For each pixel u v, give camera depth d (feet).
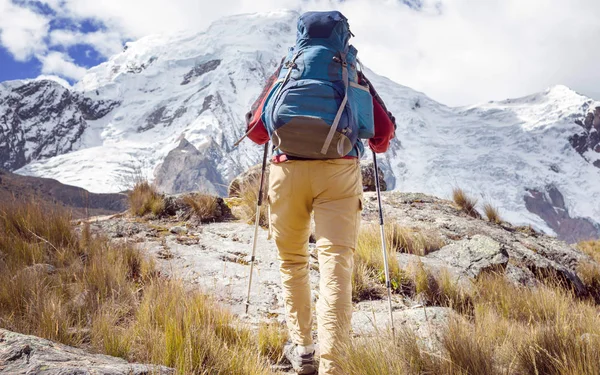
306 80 10.49
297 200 11.25
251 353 12.23
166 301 13.92
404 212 34.30
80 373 7.90
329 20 10.92
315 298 17.80
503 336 13.01
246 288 18.35
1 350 8.33
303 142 10.41
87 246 19.90
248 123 11.95
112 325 12.50
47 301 12.98
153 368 9.00
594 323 13.52
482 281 20.84
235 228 26.81
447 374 9.91
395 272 20.39
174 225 26.55
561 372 9.80
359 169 11.50
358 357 10.18
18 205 20.79
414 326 14.80
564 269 26.94
